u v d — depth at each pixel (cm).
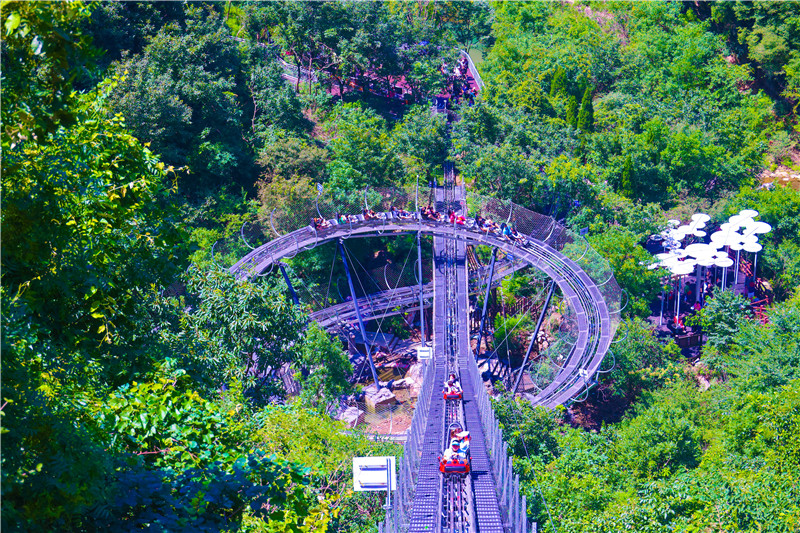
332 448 4416
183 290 6475
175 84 11438
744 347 9200
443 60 17625
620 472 6075
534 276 10988
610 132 14875
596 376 8119
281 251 8988
